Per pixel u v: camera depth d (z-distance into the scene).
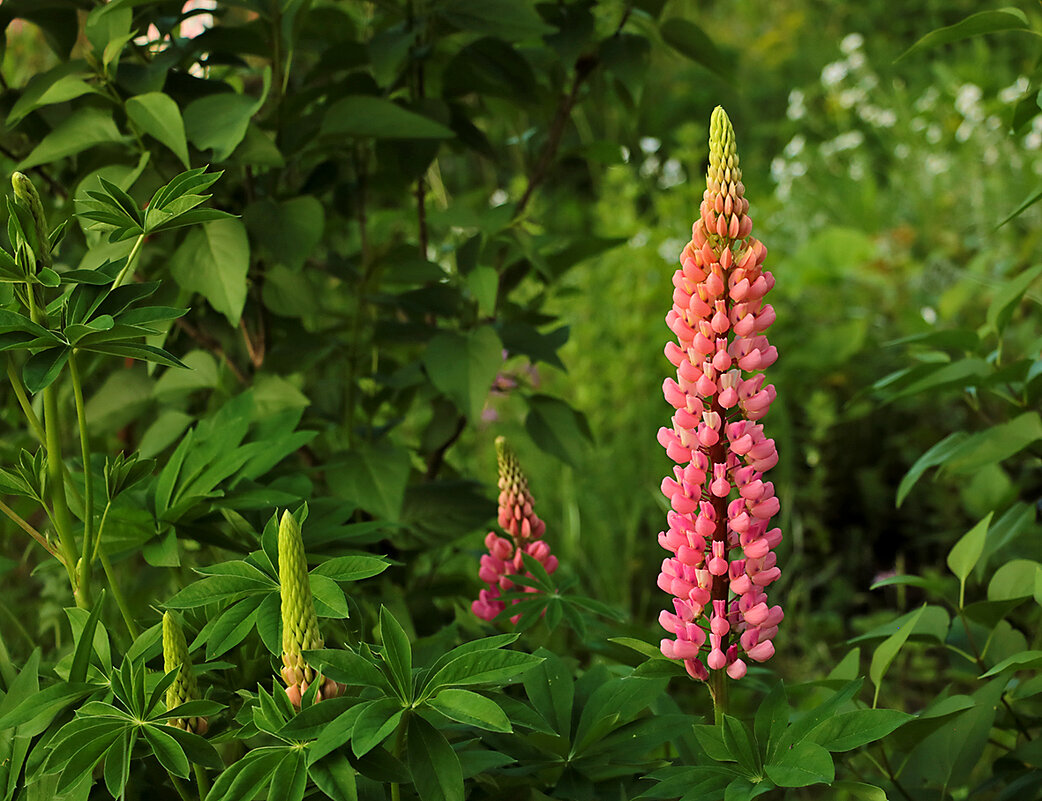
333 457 2.30
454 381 2.22
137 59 2.33
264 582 1.42
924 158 6.69
